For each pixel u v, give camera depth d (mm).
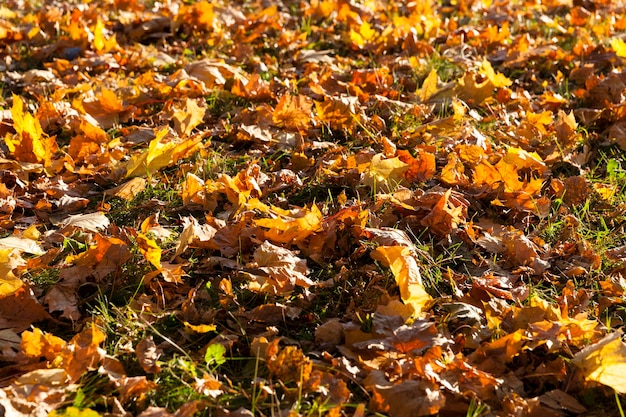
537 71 2654
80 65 2643
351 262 1722
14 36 2854
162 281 1668
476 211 1887
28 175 2021
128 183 1963
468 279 1694
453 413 1397
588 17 3162
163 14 3207
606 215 1891
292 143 2158
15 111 2041
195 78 2486
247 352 1521
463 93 2398
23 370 1450
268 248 1677
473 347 1513
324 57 2717
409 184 1952
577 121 2318
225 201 1937
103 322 1561
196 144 2098
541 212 1883
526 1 3488
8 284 1576
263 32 3000
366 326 1564
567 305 1598
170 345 1528
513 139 2164
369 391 1425
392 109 2328
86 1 3471
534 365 1493
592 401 1432
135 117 2307
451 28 3113
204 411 1405
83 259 1666
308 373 1434
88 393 1416
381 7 3467
